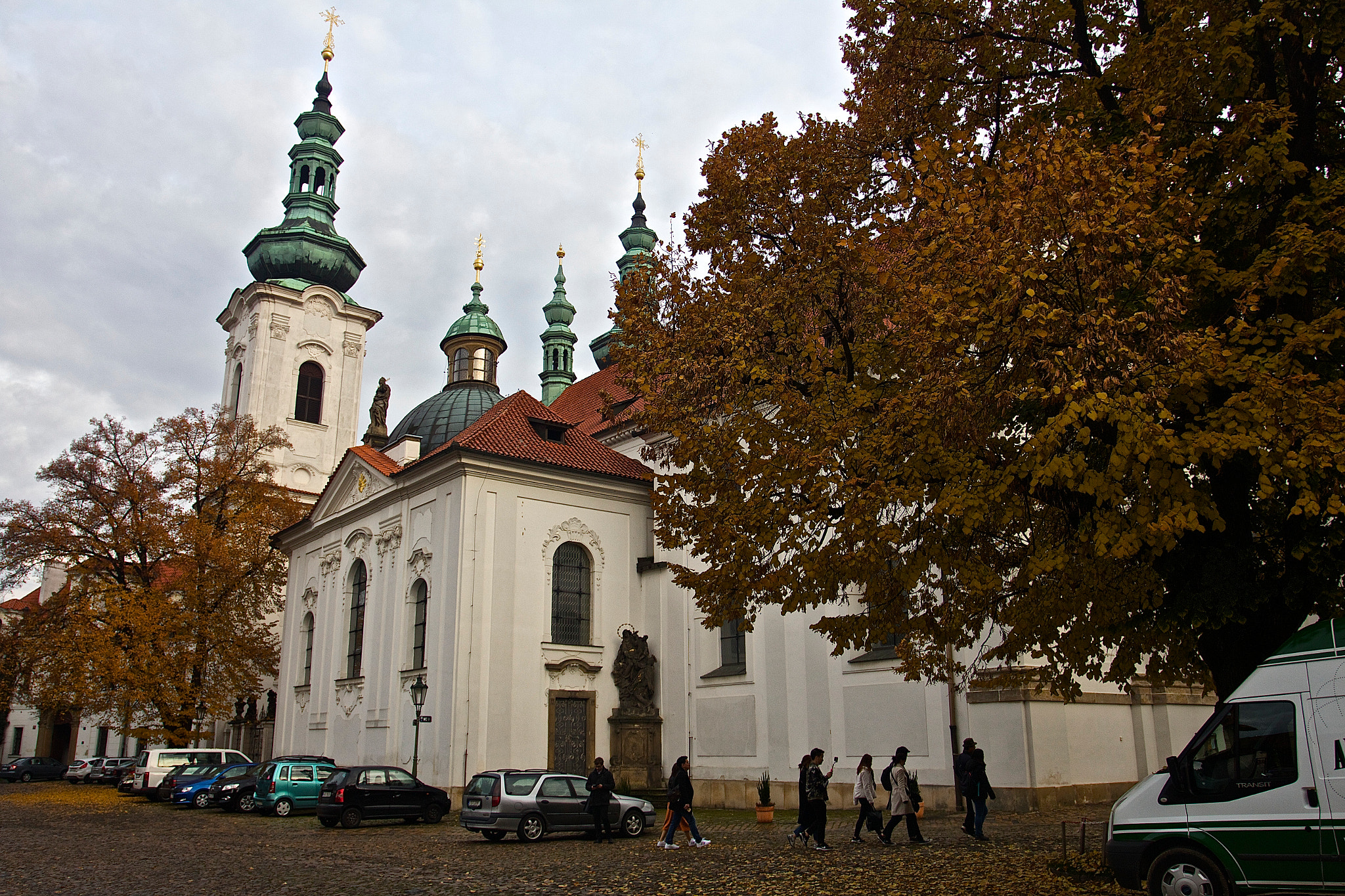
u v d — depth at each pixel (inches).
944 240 440.8
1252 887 390.9
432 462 1266.0
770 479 517.0
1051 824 770.8
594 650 1279.5
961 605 524.1
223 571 1589.6
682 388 560.7
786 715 1122.7
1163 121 463.5
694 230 619.2
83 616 1462.8
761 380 551.2
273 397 2362.2
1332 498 369.7
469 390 1948.8
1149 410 402.9
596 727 1256.8
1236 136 436.5
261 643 1686.8
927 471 451.2
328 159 2642.7
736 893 519.2
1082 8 522.3
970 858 599.5
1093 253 398.0
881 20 576.1
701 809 1147.9
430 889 548.7
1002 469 438.0
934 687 957.8
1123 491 410.6
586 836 855.1
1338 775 378.6
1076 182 409.7
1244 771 400.8
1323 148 464.1
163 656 1485.0
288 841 834.8
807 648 1112.2
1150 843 416.5
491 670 1181.7
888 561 517.0
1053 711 901.2
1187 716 1019.9
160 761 1402.6
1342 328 395.9
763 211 592.1
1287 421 374.6
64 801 1386.6
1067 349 392.2
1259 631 455.2
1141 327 390.9
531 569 1251.2
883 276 469.4
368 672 1360.7
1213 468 437.4
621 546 1347.2
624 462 1405.0
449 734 1136.8
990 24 548.4
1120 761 955.3
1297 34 437.1
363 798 982.4
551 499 1293.1
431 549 1264.8
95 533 1594.5
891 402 459.5
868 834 778.2
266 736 1765.5
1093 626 480.7
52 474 1590.8
